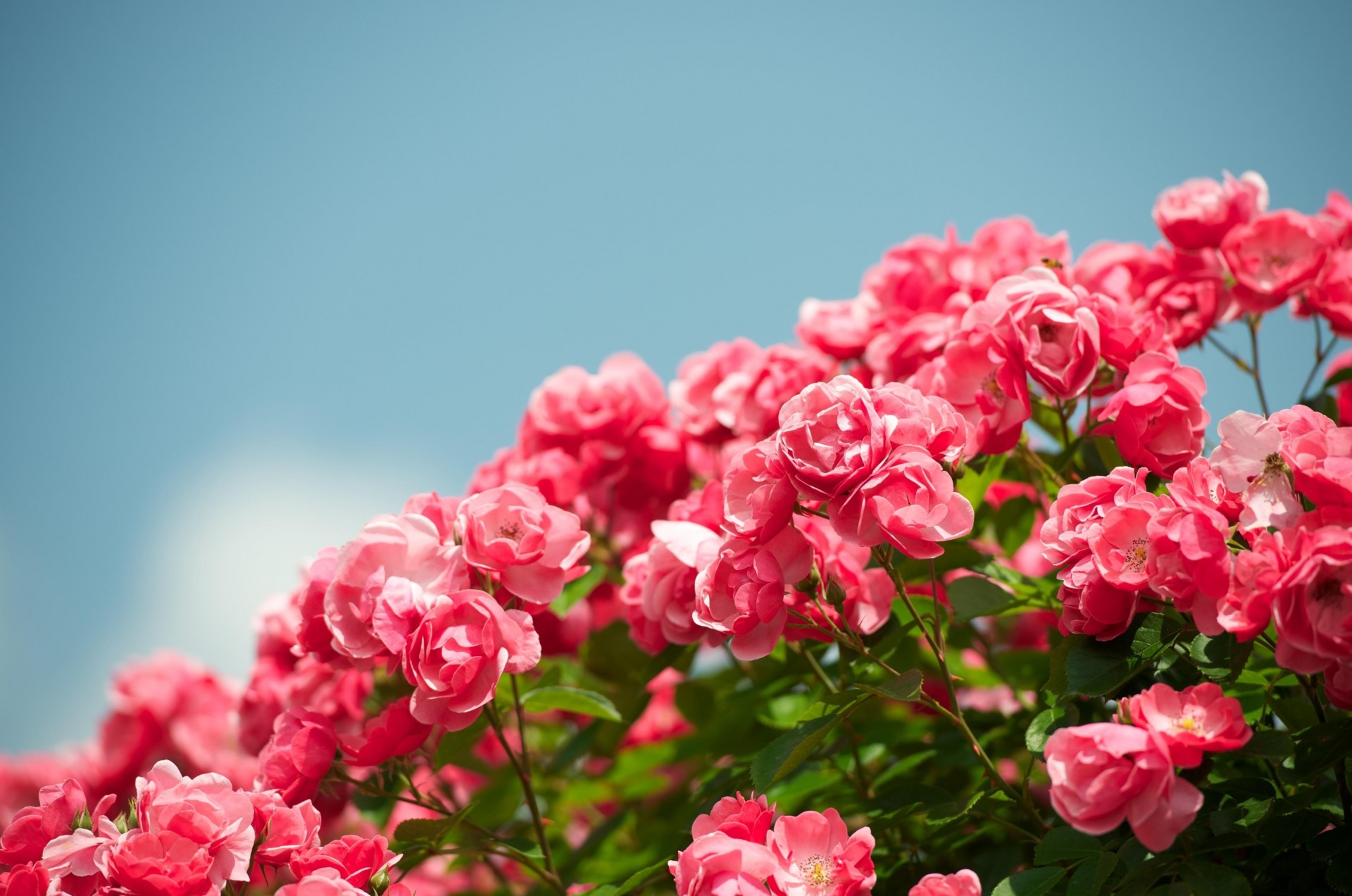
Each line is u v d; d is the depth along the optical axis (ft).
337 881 5.08
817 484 5.09
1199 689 4.90
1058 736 4.87
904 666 6.02
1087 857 5.14
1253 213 5.88
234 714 6.21
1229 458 5.07
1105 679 5.08
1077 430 6.01
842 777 5.88
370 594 5.32
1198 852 5.06
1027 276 5.46
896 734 5.97
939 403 5.18
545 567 5.40
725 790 5.71
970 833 5.65
